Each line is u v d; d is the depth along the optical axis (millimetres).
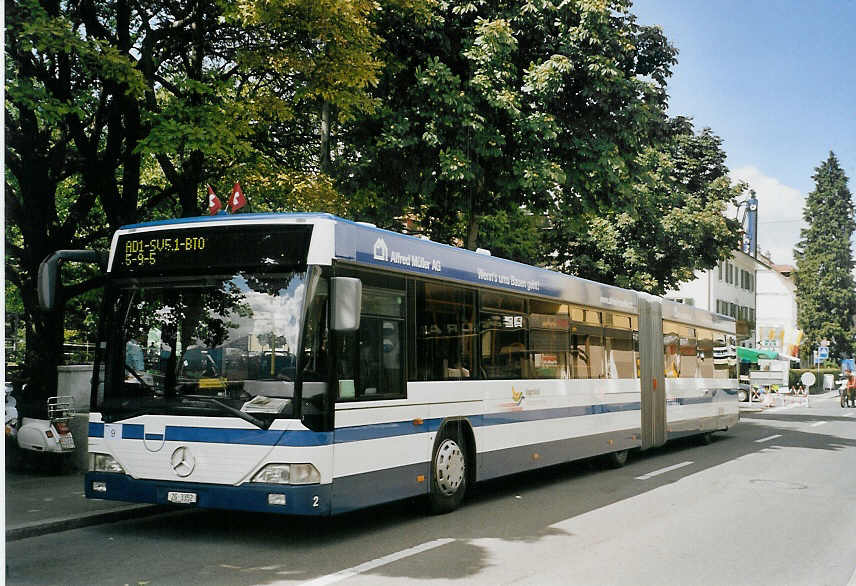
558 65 16875
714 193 31016
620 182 18328
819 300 83750
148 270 8406
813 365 85812
